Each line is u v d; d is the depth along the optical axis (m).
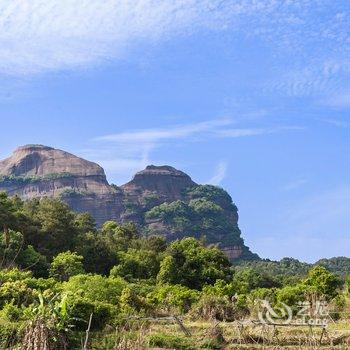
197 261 71.88
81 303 26.53
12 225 64.69
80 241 73.44
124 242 93.25
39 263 53.94
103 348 23.09
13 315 24.61
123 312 31.52
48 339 17.17
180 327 30.58
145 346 23.06
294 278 85.50
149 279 70.75
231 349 27.14
